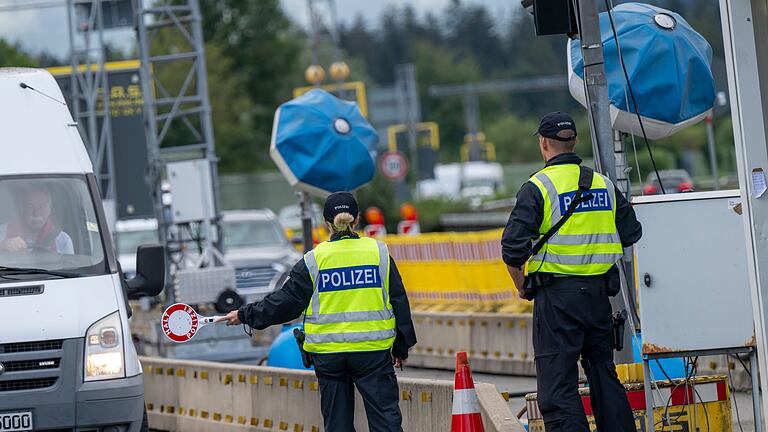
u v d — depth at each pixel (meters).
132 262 72.75
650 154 27.30
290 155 37.84
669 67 28.39
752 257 20.55
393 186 125.06
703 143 182.00
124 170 72.75
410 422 26.61
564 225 21.47
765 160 20.48
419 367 49.75
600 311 21.66
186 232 60.16
